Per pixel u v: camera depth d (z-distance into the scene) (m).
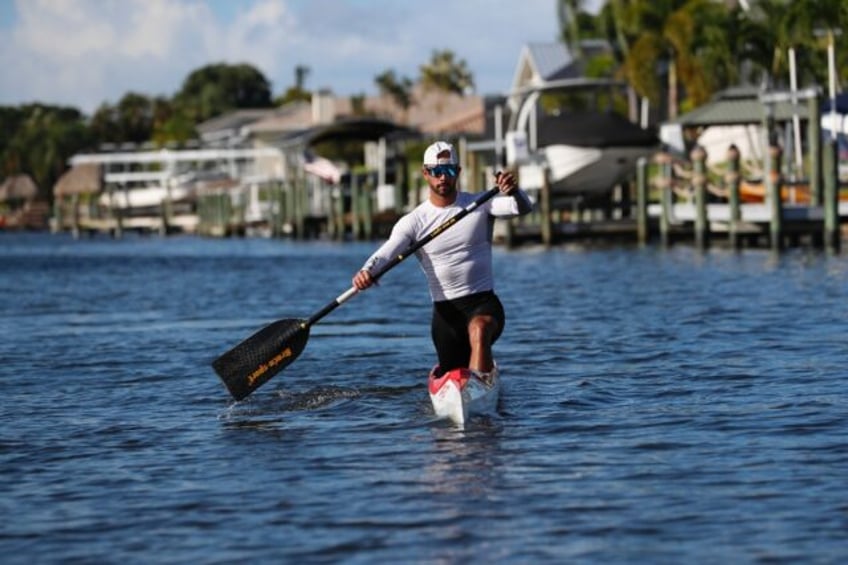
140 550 25.55
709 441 33.38
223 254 169.88
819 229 112.50
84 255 179.50
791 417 36.03
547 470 30.77
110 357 53.75
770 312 64.31
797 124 131.25
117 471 31.95
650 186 160.50
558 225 139.75
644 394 40.66
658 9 169.62
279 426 37.12
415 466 31.55
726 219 119.94
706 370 45.25
